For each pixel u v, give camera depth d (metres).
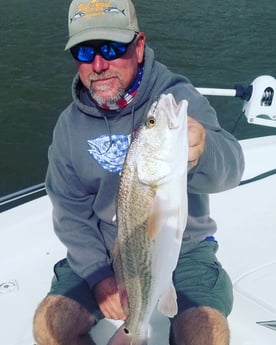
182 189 0.69
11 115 3.76
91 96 0.94
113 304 0.91
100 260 0.97
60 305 0.93
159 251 0.71
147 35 5.14
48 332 0.90
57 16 5.68
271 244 1.21
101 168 0.95
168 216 0.70
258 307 1.04
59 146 0.98
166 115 0.67
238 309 1.04
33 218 1.21
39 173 3.07
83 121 0.96
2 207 1.25
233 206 1.32
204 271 0.96
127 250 0.74
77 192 0.99
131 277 0.76
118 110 0.93
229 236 1.23
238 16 5.71
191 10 5.89
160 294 0.74
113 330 1.00
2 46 4.92
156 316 1.02
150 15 5.71
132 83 0.92
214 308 0.89
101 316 0.97
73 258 0.99
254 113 1.32
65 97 4.00
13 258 1.14
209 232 1.01
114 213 0.97
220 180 0.81
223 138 0.83
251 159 1.43
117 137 0.94
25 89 4.12
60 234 1.00
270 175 1.40
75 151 0.96
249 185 1.38
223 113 3.39
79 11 0.88
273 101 1.31
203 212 0.98
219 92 1.32
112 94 0.90
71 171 0.98
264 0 6.32
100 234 1.00
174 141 0.67
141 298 0.76
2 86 4.18
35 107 3.87
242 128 3.16
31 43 4.98
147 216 0.70
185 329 0.86
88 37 0.87
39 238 1.18
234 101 3.54
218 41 4.99
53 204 1.01
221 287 0.94
